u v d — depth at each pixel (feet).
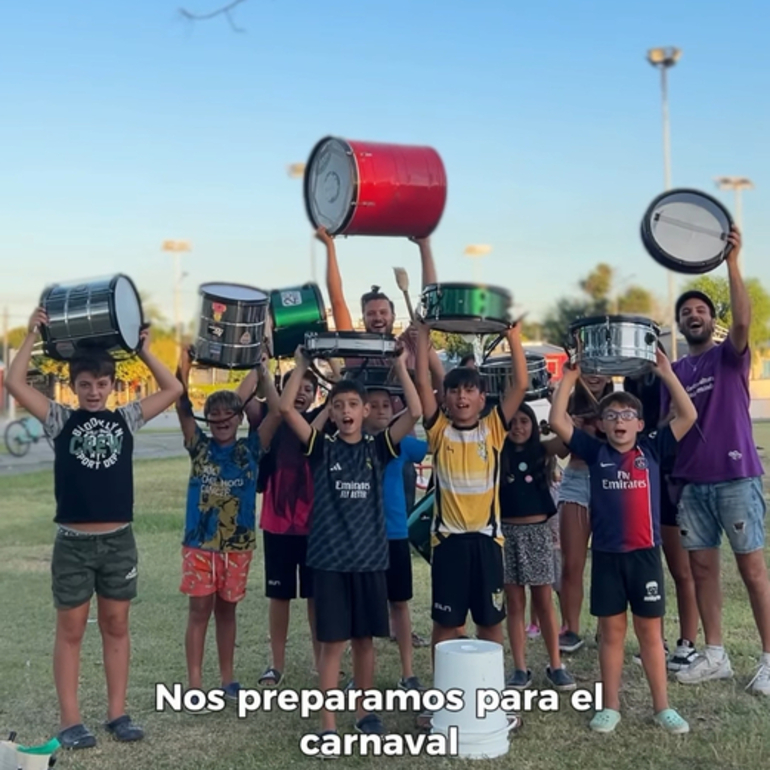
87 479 14.21
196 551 16.15
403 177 16.37
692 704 15.80
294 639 20.16
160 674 17.69
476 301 14.29
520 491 16.65
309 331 16.19
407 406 14.98
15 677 17.46
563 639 18.90
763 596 16.63
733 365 16.83
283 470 17.16
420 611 22.29
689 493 17.10
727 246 15.90
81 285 14.23
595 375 15.97
